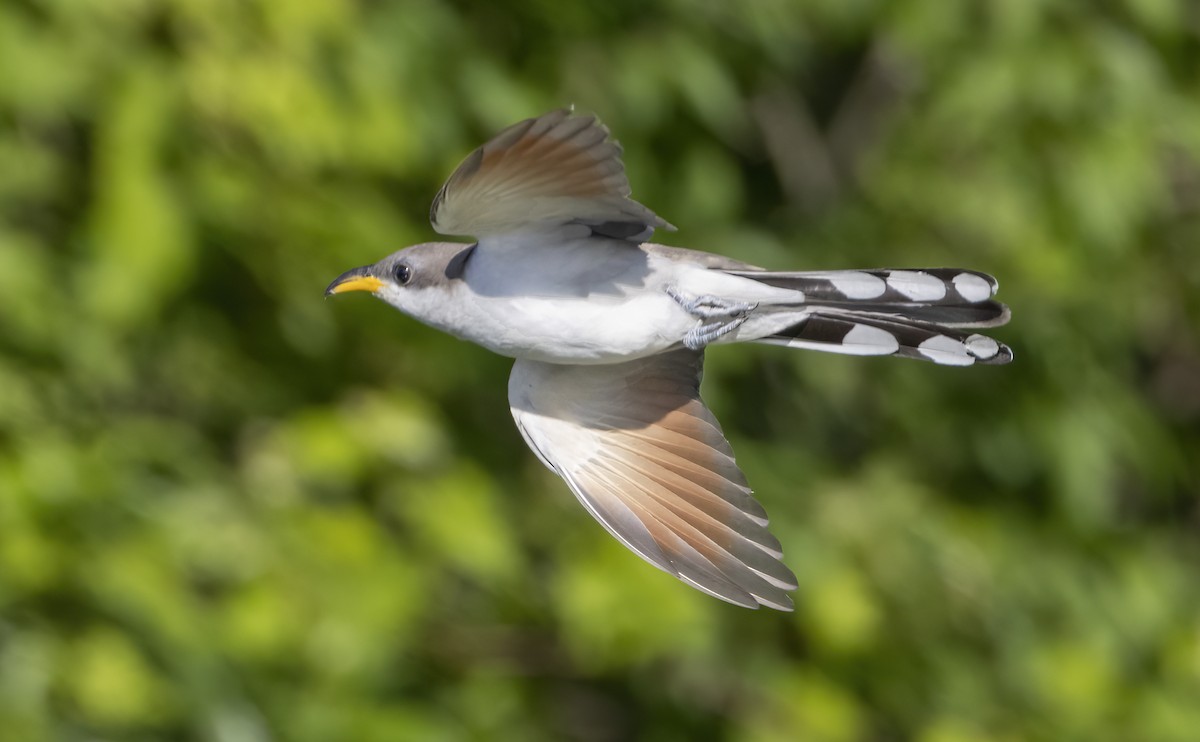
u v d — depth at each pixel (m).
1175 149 13.95
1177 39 13.27
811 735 11.41
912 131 13.28
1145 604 13.24
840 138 14.48
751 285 7.27
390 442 10.45
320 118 10.27
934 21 12.91
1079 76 12.59
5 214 10.54
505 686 11.65
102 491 9.91
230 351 11.21
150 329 10.85
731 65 13.12
